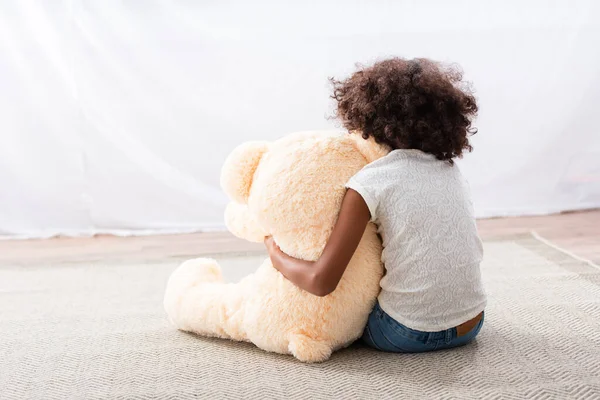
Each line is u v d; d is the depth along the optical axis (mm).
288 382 1190
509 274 1859
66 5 2242
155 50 2299
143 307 1673
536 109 2498
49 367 1303
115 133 2344
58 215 2414
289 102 2385
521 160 2541
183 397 1151
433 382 1179
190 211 2451
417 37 2375
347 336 1286
